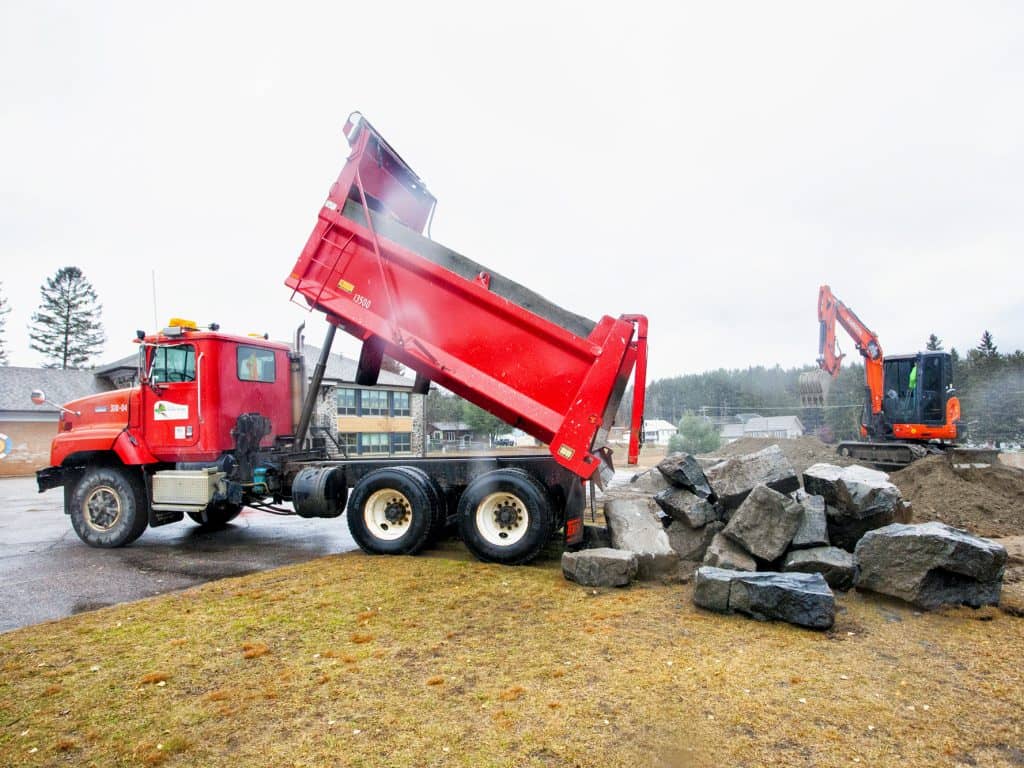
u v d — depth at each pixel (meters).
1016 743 2.85
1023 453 29.16
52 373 33.53
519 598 5.28
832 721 3.04
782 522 5.34
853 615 4.69
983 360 57.00
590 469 6.25
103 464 8.96
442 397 53.00
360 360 7.88
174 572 6.93
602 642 4.17
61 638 4.40
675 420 98.94
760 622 4.59
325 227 7.21
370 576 6.10
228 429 8.41
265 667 3.82
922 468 12.07
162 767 2.71
